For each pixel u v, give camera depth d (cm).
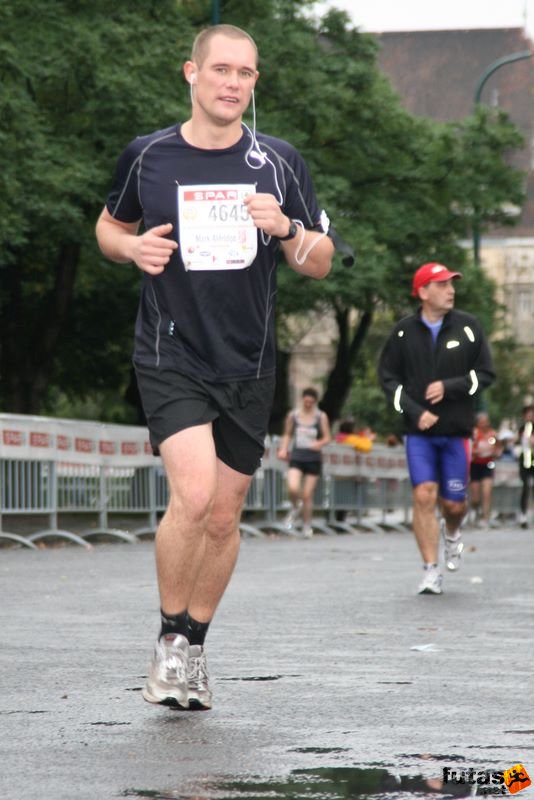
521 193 4156
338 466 3322
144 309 701
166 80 3141
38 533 2267
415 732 629
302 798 502
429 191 4031
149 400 689
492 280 4269
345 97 3669
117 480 2447
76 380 4081
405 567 1778
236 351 693
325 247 702
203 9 3681
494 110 4134
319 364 10394
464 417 1334
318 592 1384
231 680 788
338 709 690
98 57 3014
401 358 1341
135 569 1694
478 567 1755
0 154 2831
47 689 752
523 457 3894
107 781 533
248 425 698
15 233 2852
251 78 697
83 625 1075
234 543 704
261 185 697
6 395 3669
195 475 670
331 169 3816
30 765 562
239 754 580
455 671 825
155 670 678
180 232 693
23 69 2936
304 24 3759
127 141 3095
